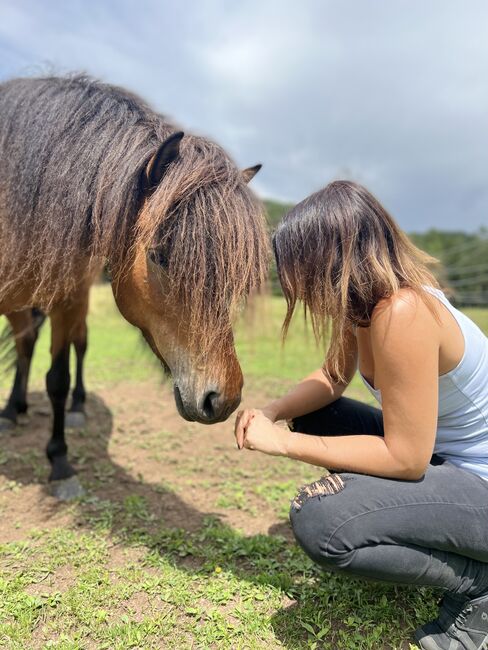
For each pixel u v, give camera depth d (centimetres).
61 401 247
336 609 158
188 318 152
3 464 274
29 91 192
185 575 175
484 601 137
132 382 475
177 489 252
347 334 165
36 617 154
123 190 163
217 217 146
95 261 183
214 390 152
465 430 141
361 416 182
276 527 215
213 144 168
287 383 500
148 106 196
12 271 188
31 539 199
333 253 129
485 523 129
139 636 144
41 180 176
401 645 144
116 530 207
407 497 130
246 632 148
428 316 126
